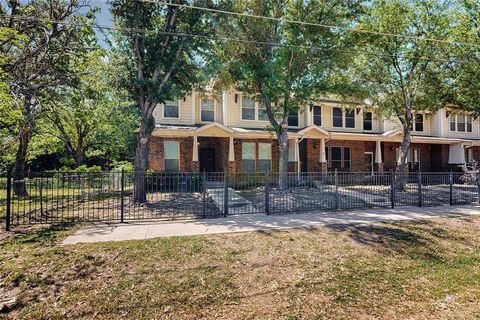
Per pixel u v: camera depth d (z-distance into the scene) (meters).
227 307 4.00
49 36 9.12
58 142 22.22
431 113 18.00
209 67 12.70
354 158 21.80
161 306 3.99
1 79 7.79
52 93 9.67
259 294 4.33
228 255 5.54
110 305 3.97
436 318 3.84
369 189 12.91
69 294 4.19
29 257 5.17
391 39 14.19
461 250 6.37
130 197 11.85
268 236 6.62
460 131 24.47
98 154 25.36
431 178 13.40
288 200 11.62
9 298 4.05
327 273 5.03
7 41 8.06
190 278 4.69
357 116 22.06
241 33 12.78
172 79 12.38
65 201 11.73
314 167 20.55
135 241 6.09
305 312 3.91
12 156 15.66
